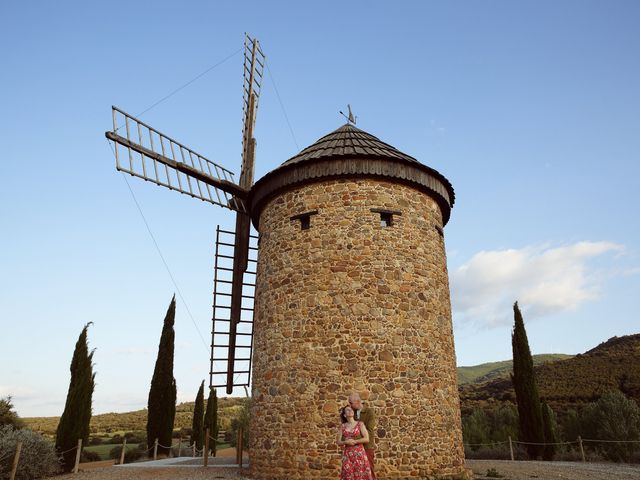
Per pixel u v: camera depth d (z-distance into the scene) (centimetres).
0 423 2198
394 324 1155
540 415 1939
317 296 1174
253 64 1905
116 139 1320
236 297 1631
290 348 1171
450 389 1230
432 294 1257
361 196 1234
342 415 681
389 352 1127
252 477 1175
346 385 1093
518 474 1270
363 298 1155
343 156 1247
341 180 1250
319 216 1234
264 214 1380
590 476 1227
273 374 1184
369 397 1081
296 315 1186
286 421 1126
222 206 1552
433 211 1349
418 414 1114
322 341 1138
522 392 1986
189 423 5619
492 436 2298
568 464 1573
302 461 1077
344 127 1498
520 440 1977
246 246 1661
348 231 1208
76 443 1620
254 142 1766
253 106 1847
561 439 2162
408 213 1266
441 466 1116
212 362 1549
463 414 3731
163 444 2308
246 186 1678
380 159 1254
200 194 1500
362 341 1123
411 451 1076
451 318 1364
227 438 3984
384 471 1036
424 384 1152
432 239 1309
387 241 1212
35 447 1389
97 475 1384
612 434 1781
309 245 1222
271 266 1288
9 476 1233
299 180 1267
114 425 6334
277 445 1126
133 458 2467
